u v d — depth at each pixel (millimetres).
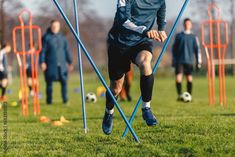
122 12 8070
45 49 18969
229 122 10406
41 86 40469
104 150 7672
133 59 8109
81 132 10180
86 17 53750
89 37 56531
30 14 15320
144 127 10227
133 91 31484
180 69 19281
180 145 7750
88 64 62688
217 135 8664
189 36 19094
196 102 19047
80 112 15992
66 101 19516
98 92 27594
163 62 56094
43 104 19969
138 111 15328
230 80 43312
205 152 7297
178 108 16094
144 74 7930
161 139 8484
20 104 20281
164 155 7180
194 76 53750
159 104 18359
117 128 10289
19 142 9023
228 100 20078
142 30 7945
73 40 54656
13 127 11648
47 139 9281
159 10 8273
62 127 11414
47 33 19031
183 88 32531
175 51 19234
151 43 8211
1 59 21984
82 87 10500
